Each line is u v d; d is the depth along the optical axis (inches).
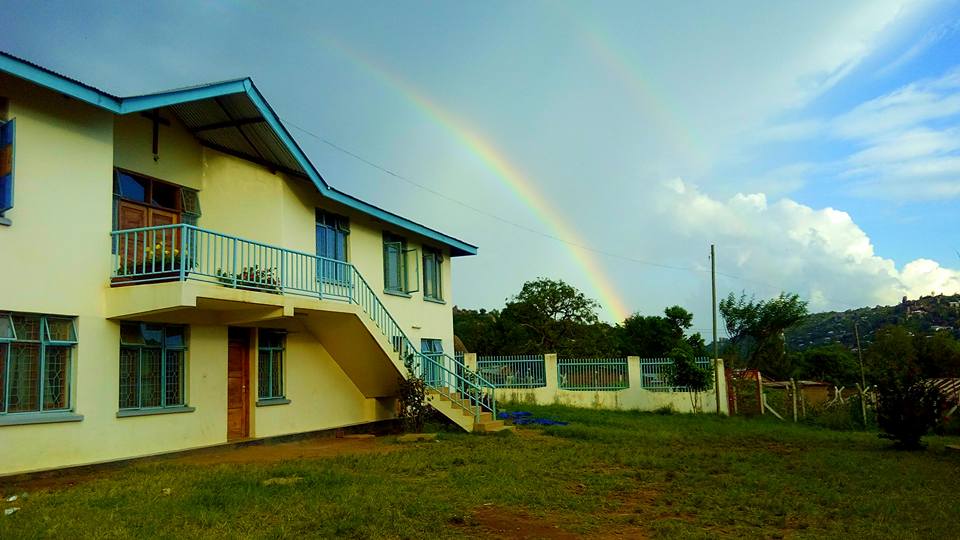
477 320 2075.5
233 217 612.4
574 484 426.3
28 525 291.6
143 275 488.7
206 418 552.4
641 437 724.7
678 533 307.4
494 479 430.3
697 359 1145.4
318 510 329.7
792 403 1125.1
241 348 613.3
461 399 762.2
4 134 399.5
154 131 547.8
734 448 648.4
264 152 613.0
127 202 523.2
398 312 836.6
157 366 514.9
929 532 319.6
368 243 788.0
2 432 398.3
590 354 1668.3
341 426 724.7
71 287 442.6
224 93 520.4
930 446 690.2
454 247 981.8
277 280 590.2
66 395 441.1
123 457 471.5
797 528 327.3
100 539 275.4
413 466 475.2
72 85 424.2
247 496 355.3
